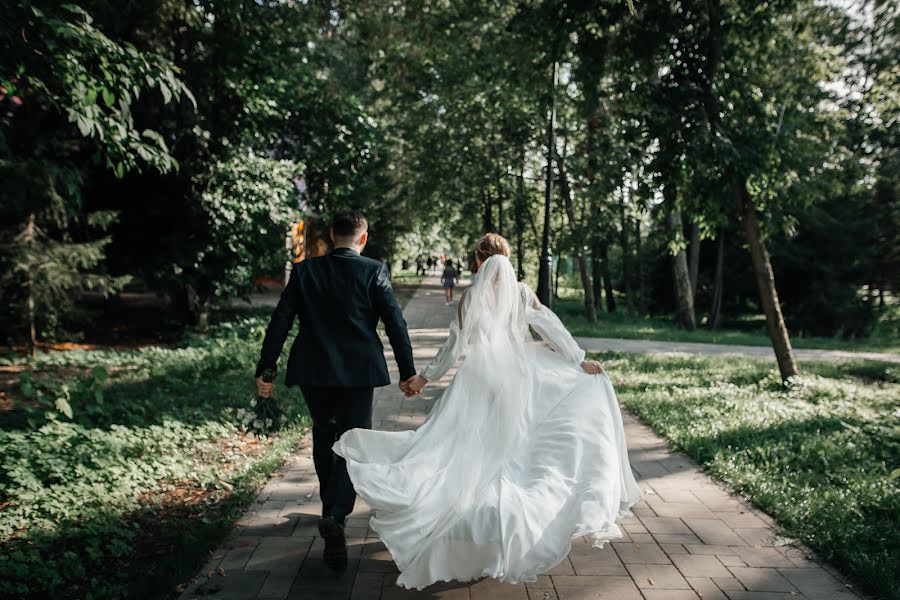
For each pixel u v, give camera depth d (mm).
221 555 3576
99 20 6930
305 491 4668
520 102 18750
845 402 8469
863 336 29500
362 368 3381
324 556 3283
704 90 9164
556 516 2906
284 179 14758
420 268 53938
